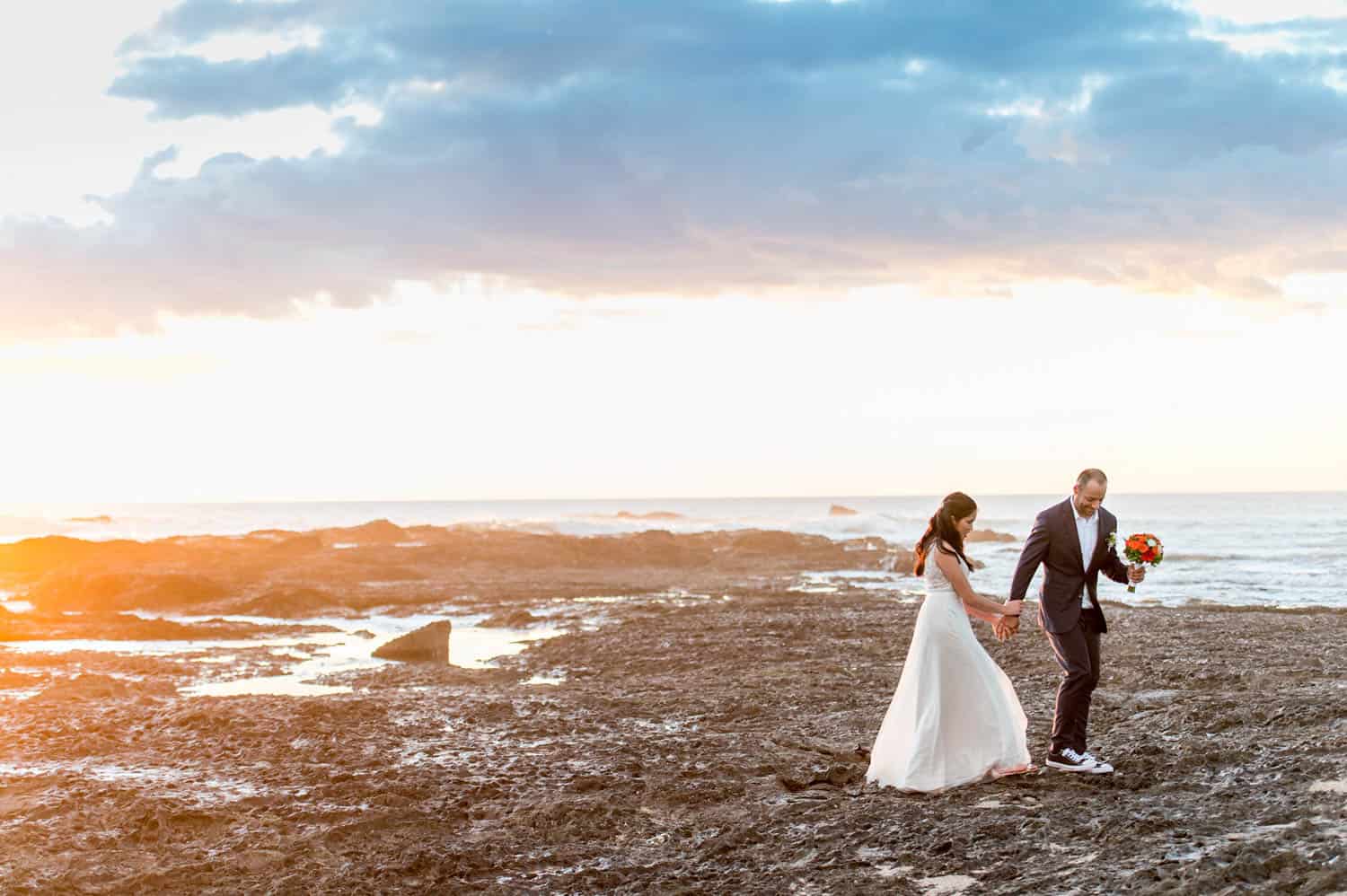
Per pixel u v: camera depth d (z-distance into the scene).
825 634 18.48
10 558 37.78
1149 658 14.36
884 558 41.19
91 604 26.84
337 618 24.45
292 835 7.56
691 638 18.06
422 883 6.60
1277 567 37.47
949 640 7.97
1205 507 124.19
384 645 17.34
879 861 6.44
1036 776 7.92
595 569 38.75
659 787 8.55
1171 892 5.30
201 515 117.19
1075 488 8.07
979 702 7.89
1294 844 5.77
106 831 7.70
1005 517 102.56
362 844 7.37
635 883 6.46
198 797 8.49
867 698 12.43
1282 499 177.12
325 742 10.40
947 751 7.88
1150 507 124.75
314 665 16.66
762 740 10.34
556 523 72.81
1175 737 9.26
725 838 7.16
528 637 20.19
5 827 7.74
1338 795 6.72
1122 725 10.05
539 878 6.66
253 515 121.44
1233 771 7.73
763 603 24.86
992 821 6.89
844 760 9.43
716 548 46.03
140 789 8.71
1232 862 5.55
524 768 9.36
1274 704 10.13
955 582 8.01
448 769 9.27
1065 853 6.23
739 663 15.44
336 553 39.34
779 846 6.95
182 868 6.84
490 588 30.16
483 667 16.34
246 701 12.46
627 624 20.84
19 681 14.84
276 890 6.50
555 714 11.78
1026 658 14.74
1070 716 8.02
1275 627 18.59
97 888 6.56
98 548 39.47
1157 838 6.28
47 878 6.68
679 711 11.88
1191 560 40.84
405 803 8.27
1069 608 8.04
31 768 9.66
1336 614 21.95
